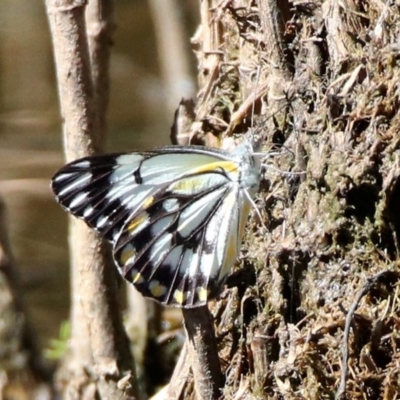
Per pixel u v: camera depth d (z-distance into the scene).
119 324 1.13
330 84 1.10
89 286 1.13
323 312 1.09
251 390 1.10
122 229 1.12
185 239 1.12
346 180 1.10
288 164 1.10
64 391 1.16
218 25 1.12
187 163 1.12
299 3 1.11
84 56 1.12
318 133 1.10
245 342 1.10
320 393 1.09
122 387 1.13
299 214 1.10
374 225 1.09
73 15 1.12
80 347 1.14
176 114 1.14
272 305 1.10
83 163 1.12
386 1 1.10
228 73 1.12
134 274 1.12
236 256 1.10
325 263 1.10
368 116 1.10
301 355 1.09
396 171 1.09
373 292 1.09
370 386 1.09
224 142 1.12
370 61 1.10
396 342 1.09
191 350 1.10
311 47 1.11
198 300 1.10
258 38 1.11
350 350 1.09
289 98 1.11
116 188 1.12
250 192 1.11
